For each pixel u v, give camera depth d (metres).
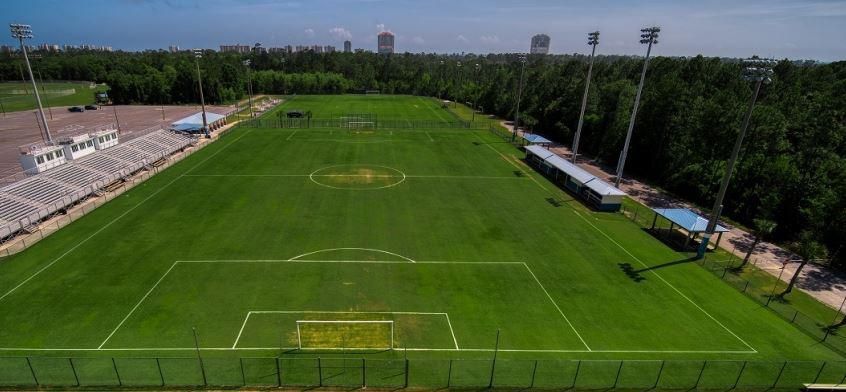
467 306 32.16
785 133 54.19
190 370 25.16
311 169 65.25
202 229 43.56
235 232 43.06
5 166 63.38
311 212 48.62
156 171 62.97
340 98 170.75
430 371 25.72
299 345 27.48
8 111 121.38
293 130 95.81
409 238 42.84
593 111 90.56
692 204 57.97
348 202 52.03
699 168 58.66
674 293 34.78
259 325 29.28
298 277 35.25
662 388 25.03
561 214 50.66
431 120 117.00
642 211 53.38
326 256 38.78
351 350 27.22
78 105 136.38
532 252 40.84
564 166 62.25
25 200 44.72
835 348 28.84
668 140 66.44
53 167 54.19
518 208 52.06
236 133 91.50
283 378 24.75
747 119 35.72
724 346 28.73
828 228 41.31
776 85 74.38
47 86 181.50
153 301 31.52
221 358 26.12
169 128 83.81
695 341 29.14
